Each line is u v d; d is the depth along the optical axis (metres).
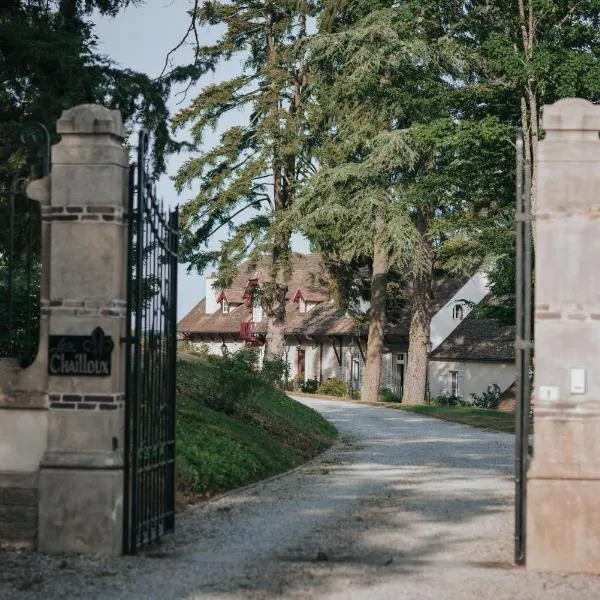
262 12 47.25
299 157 45.50
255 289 47.03
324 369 62.41
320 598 8.36
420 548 10.70
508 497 14.92
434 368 55.88
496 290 38.88
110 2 19.78
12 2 18.67
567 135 9.84
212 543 10.88
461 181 38.56
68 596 8.45
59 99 17.45
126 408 10.22
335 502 14.29
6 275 15.84
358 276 50.22
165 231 11.05
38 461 10.34
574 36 34.28
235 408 22.59
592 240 9.78
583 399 9.74
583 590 8.82
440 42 39.47
